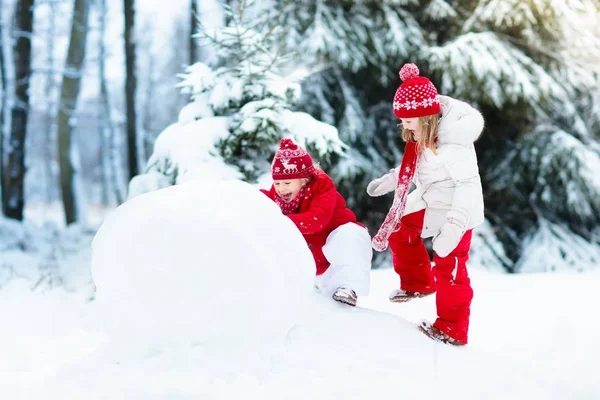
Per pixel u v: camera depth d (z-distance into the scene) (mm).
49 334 4203
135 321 2654
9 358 3324
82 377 2605
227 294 2574
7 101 13688
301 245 2809
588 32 8906
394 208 3463
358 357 2773
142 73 24859
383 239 3432
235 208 2709
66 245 11031
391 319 3225
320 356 2705
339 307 3164
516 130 9453
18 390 2693
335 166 8688
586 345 3910
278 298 2656
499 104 8398
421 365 2863
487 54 8273
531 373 3244
